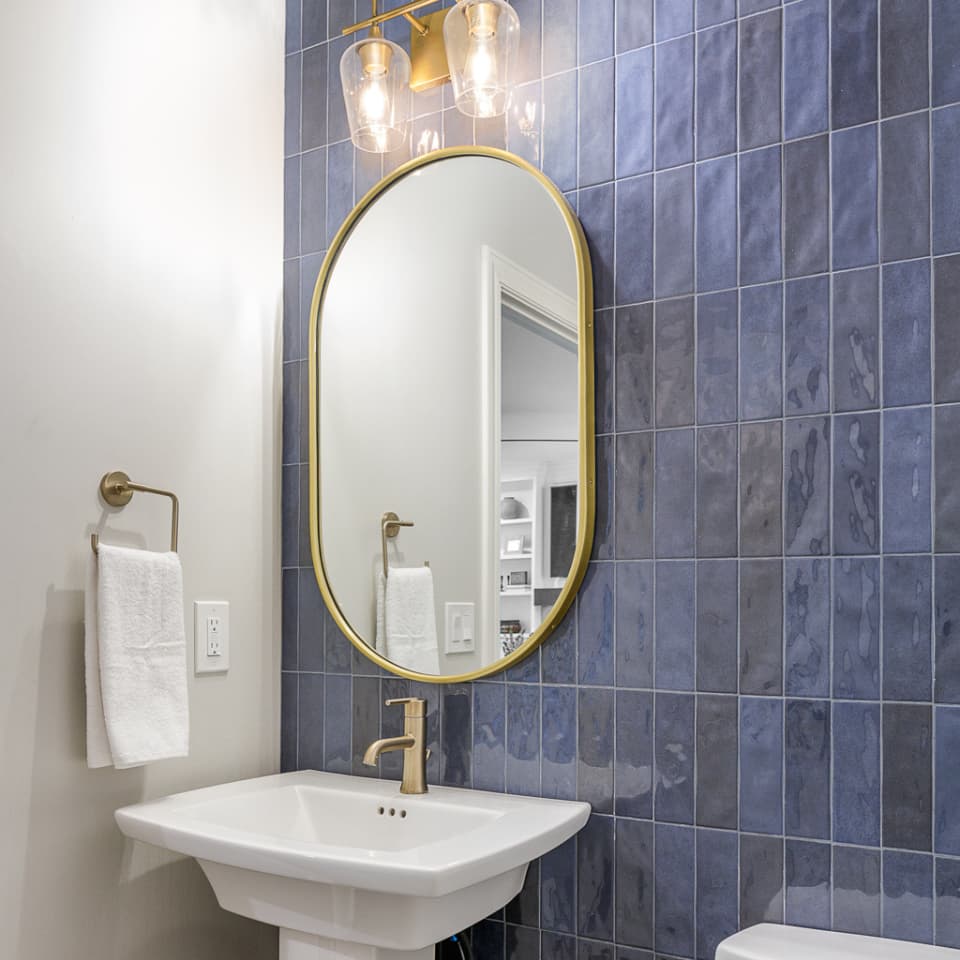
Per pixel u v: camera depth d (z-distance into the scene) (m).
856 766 1.49
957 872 1.41
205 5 2.00
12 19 1.65
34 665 1.62
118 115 1.81
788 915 1.52
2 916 1.56
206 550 1.93
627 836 1.66
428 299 1.93
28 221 1.65
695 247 1.68
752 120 1.65
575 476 1.72
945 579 1.45
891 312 1.51
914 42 1.53
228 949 1.93
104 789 1.72
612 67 1.79
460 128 1.95
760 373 1.61
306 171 2.14
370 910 1.42
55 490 1.67
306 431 2.08
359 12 2.09
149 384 1.84
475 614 1.81
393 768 1.91
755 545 1.59
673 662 1.64
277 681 2.06
